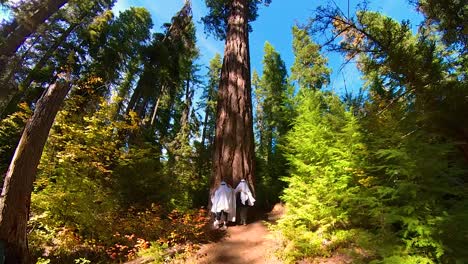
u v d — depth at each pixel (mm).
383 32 5922
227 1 17266
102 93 15844
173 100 24500
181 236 8414
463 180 5566
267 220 9969
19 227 4723
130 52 20984
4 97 16875
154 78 19312
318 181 7879
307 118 10906
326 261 6145
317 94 13992
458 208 4473
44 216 7180
